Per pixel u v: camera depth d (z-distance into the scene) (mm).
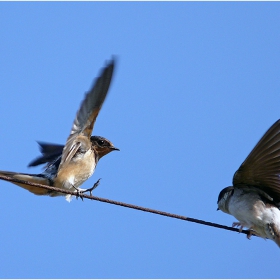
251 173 11328
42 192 12406
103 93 11602
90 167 12703
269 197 11430
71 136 11844
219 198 12539
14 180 10477
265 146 10820
